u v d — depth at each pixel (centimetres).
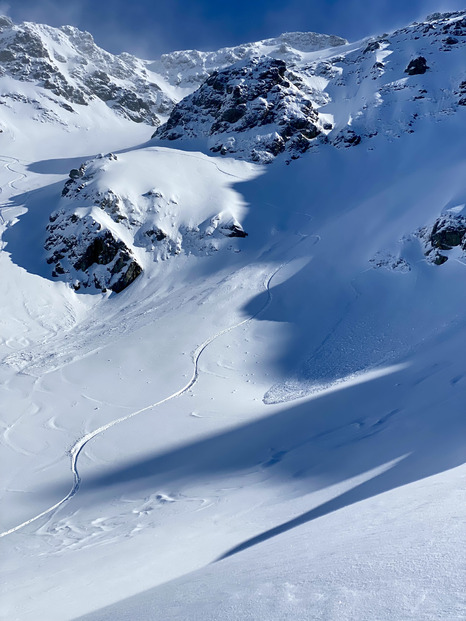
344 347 3950
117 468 2539
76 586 1000
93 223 6006
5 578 1350
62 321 5219
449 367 2862
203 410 3225
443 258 4662
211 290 5134
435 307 4094
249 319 4525
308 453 2103
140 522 1730
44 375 3844
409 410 2331
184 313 4744
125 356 4056
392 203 5900
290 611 250
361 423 2370
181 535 1381
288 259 5506
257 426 2762
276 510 1376
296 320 4450
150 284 5722
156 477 2292
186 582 493
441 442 1617
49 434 3017
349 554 328
